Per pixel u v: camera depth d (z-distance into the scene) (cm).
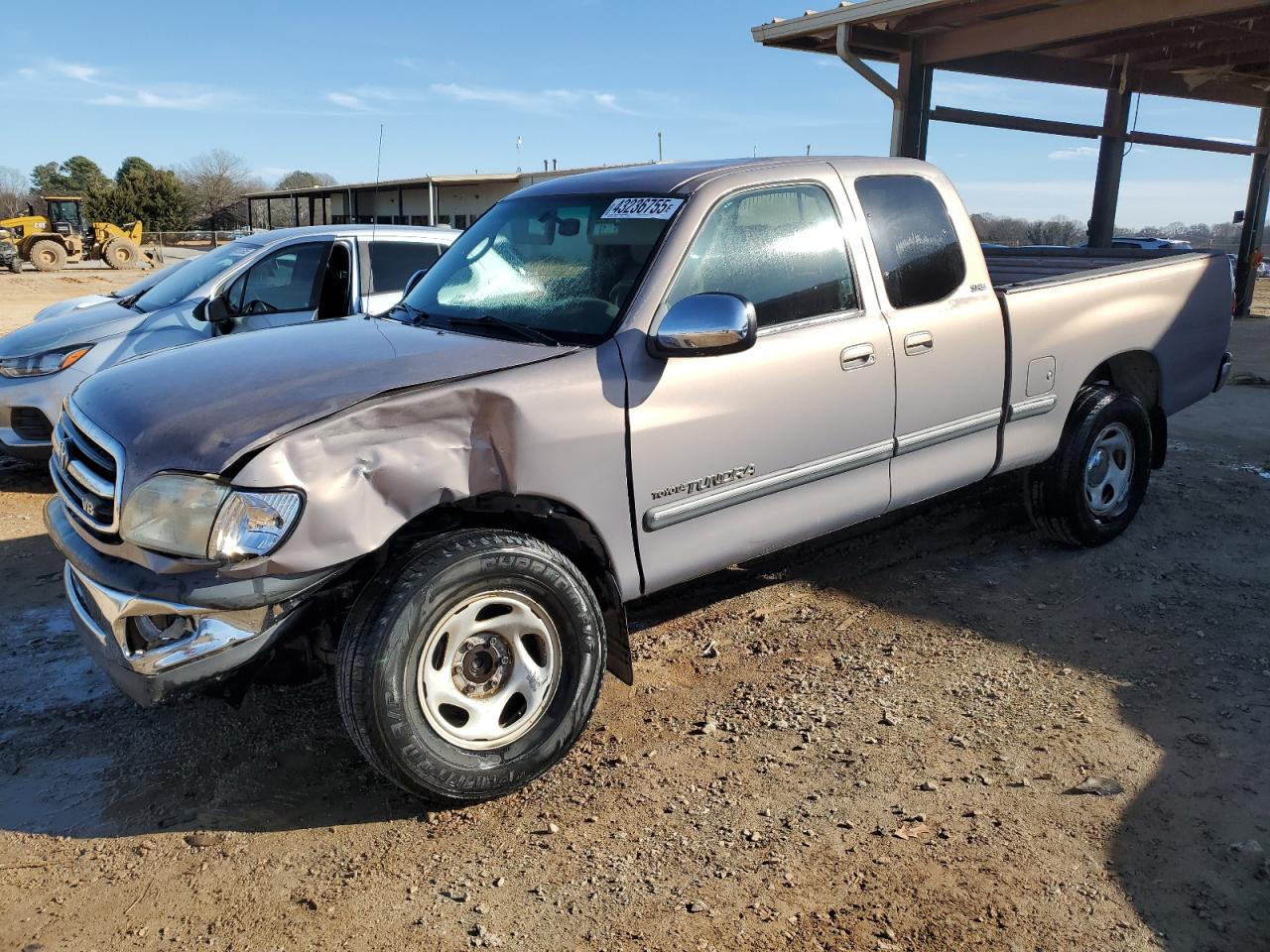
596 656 329
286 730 365
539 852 294
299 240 726
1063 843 295
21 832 306
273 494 275
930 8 1027
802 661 413
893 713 370
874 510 425
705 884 279
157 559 283
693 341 330
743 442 368
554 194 427
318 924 265
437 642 299
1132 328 519
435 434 299
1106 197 1410
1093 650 420
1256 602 466
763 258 383
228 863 291
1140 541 545
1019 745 348
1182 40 1195
